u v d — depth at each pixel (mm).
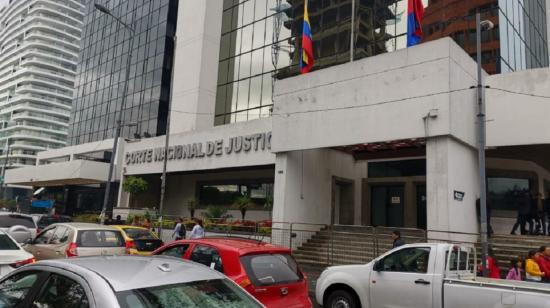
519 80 16141
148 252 12703
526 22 24312
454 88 14359
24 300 3621
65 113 107750
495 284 6609
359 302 8211
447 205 13500
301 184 18766
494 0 20156
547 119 15430
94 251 10250
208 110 30500
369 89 15953
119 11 42969
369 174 22094
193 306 3258
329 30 25312
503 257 13727
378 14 23297
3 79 113125
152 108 35125
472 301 6711
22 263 7992
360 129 15945
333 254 16344
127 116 37625
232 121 29547
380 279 7848
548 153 17578
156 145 27938
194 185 29609
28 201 53219
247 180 26359
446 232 12727
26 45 107688
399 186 21141
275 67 27719
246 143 22344
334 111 16812
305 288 6625
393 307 7590
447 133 13734
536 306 6059
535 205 15727
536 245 13969
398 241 11945
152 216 25297
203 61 30797
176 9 37156
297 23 27062
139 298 3094
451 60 14297
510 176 18938
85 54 47031
